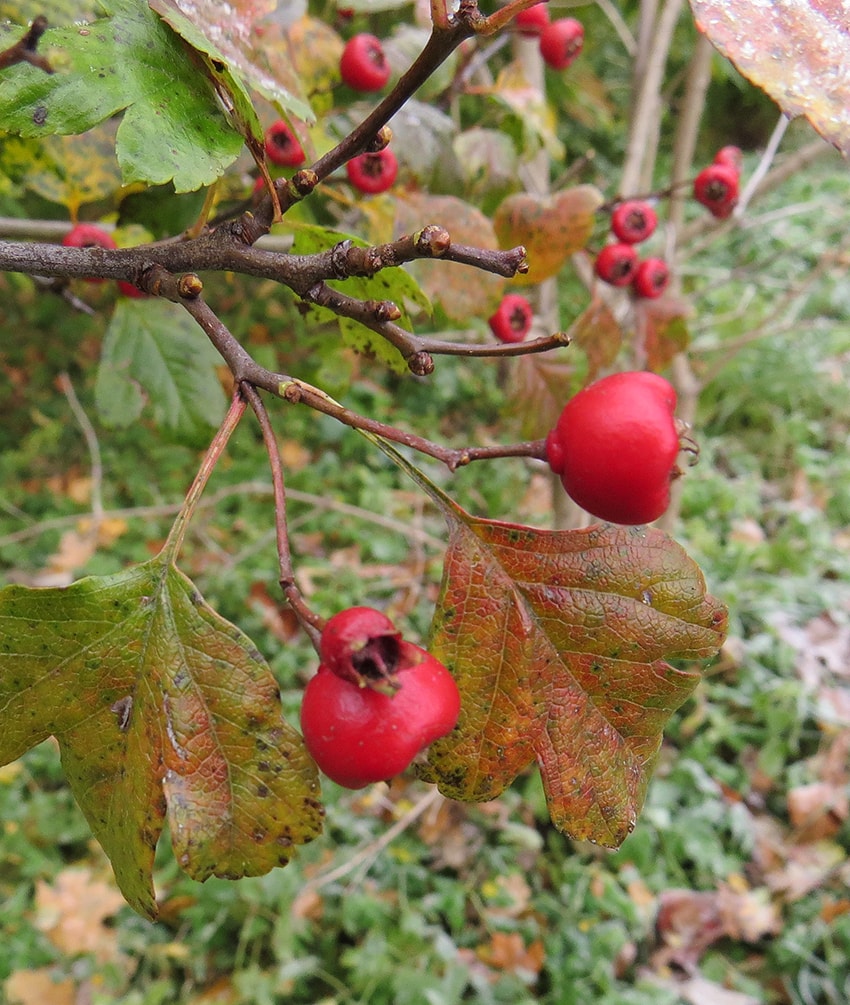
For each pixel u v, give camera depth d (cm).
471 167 16
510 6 6
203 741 6
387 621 6
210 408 14
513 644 7
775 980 24
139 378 14
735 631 32
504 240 15
